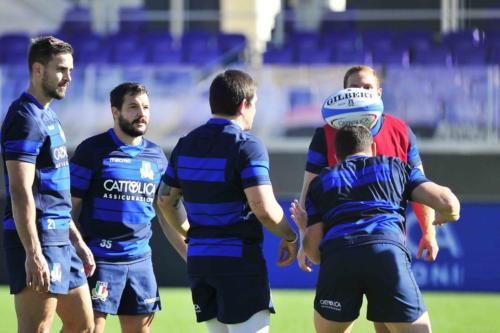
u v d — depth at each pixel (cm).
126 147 2008
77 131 4350
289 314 3138
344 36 5409
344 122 1819
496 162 4259
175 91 4397
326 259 1656
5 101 4338
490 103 4278
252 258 1636
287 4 6238
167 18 6100
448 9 5684
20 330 1716
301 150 4328
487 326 2906
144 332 2019
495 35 5350
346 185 1672
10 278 1723
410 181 1680
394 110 4322
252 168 1608
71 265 1791
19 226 1658
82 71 4375
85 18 6231
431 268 3816
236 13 6322
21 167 1669
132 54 5291
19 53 5359
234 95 1658
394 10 5838
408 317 1602
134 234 1992
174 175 1728
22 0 6406
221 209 1633
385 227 1638
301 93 4353
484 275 3800
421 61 5038
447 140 4294
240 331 1617
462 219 3819
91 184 1994
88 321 1825
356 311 1642
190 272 1661
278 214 1617
